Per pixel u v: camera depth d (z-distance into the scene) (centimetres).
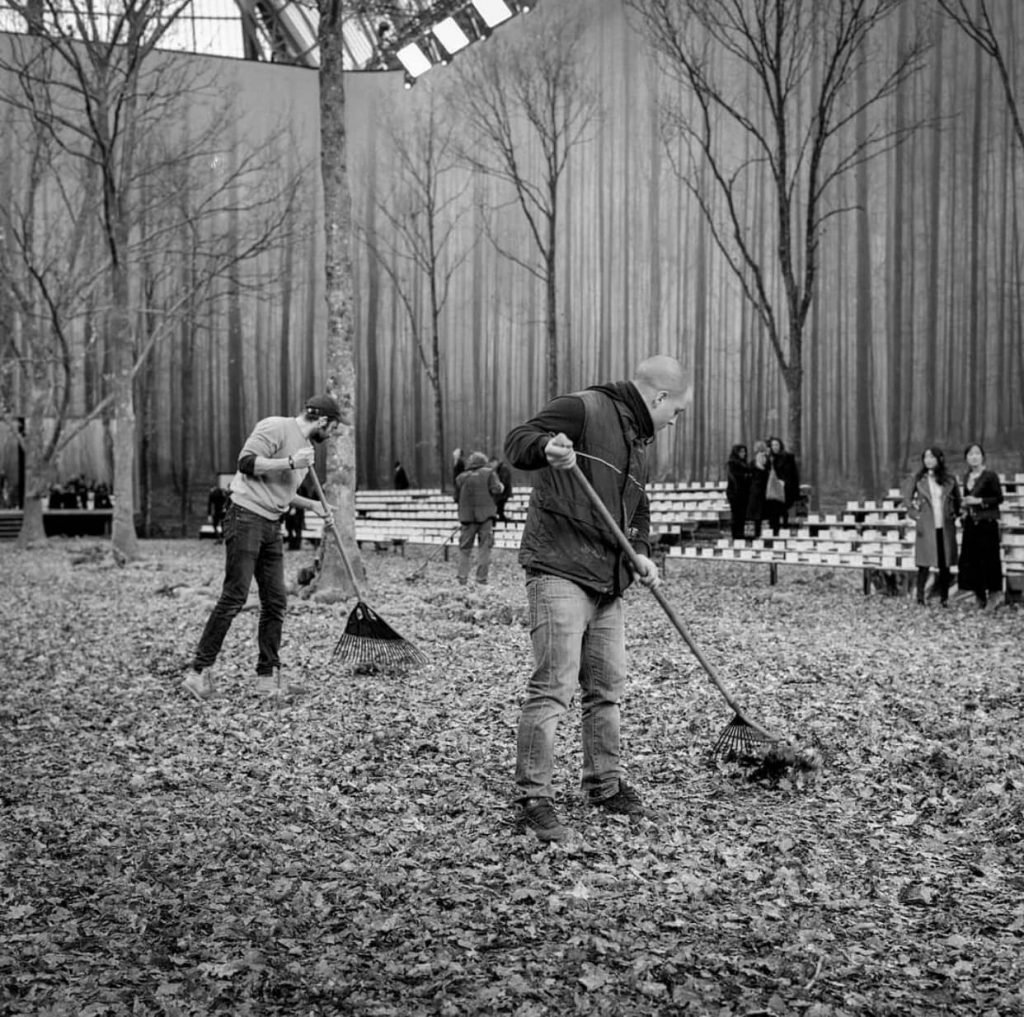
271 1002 295
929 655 923
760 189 2880
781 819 466
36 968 315
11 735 648
